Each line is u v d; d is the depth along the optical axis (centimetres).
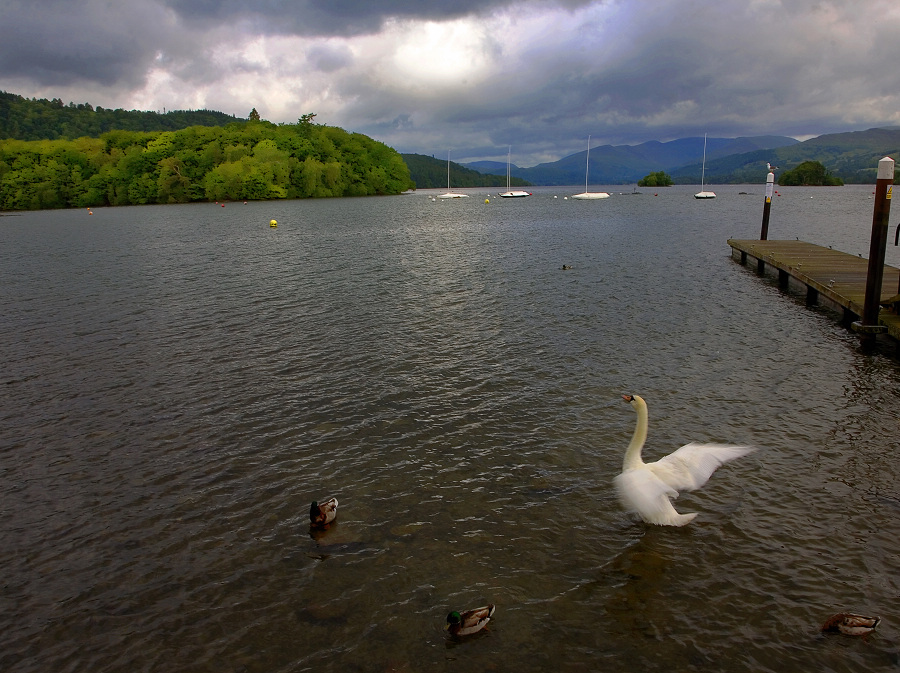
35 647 827
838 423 1423
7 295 3178
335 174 15762
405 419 1498
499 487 1180
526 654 790
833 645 793
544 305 2684
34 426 1516
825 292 2438
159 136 15512
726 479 1191
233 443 1395
